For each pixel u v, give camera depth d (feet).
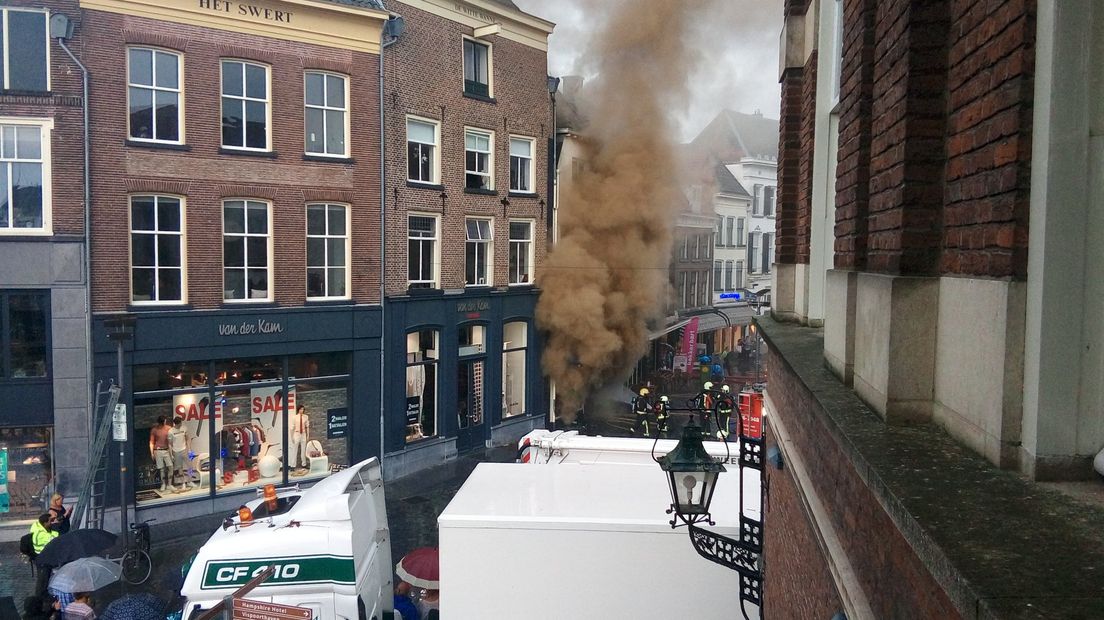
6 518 49.49
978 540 5.45
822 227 19.80
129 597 30.17
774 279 23.22
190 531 51.31
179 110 53.26
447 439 70.69
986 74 7.61
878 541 7.75
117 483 50.85
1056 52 6.34
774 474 17.03
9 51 48.60
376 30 61.57
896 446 8.06
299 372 59.67
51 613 34.60
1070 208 6.44
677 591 20.81
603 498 23.09
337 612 26.58
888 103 10.07
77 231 49.70
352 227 61.31
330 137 60.59
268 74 56.90
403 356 65.72
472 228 73.51
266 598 26.17
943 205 8.96
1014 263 6.91
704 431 18.43
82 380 50.01
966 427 7.98
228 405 56.13
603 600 20.98
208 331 54.39
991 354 7.31
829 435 10.62
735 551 19.54
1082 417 6.57
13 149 48.88
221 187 54.90
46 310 49.65
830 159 19.17
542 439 30.09
